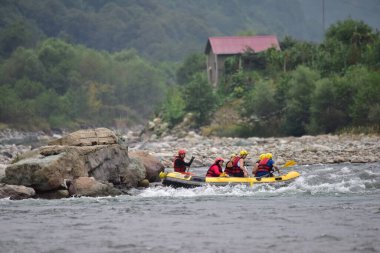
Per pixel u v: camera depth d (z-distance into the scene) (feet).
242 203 209.56
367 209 189.57
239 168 261.24
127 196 233.35
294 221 172.76
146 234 159.33
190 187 249.96
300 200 214.07
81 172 246.06
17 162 240.94
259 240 150.92
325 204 202.28
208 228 165.78
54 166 232.73
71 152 244.83
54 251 143.23
